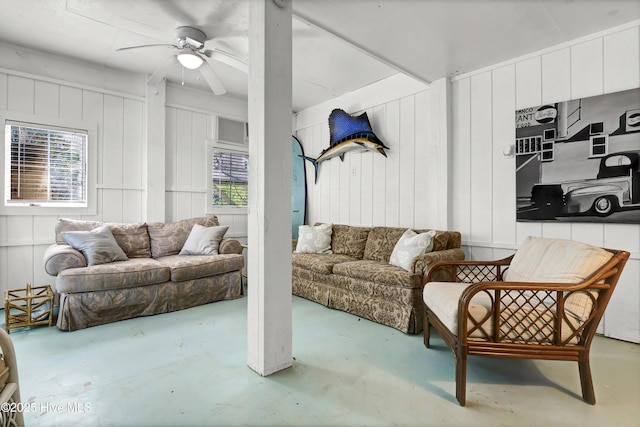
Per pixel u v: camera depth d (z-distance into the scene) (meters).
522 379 1.82
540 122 2.73
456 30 2.48
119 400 1.58
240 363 1.98
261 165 1.84
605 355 2.12
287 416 1.47
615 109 2.38
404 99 3.69
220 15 2.52
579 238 2.56
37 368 1.89
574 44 2.58
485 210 3.08
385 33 2.53
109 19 2.62
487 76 3.07
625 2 2.12
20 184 3.16
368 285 2.78
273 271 1.86
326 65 3.48
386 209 3.89
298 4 2.18
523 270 2.02
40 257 3.23
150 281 2.86
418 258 2.58
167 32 2.80
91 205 3.53
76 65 3.42
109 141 3.64
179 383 1.74
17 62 3.10
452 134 3.32
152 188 3.86
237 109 4.67
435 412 1.51
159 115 3.91
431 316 2.08
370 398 1.62
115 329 2.53
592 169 2.47
